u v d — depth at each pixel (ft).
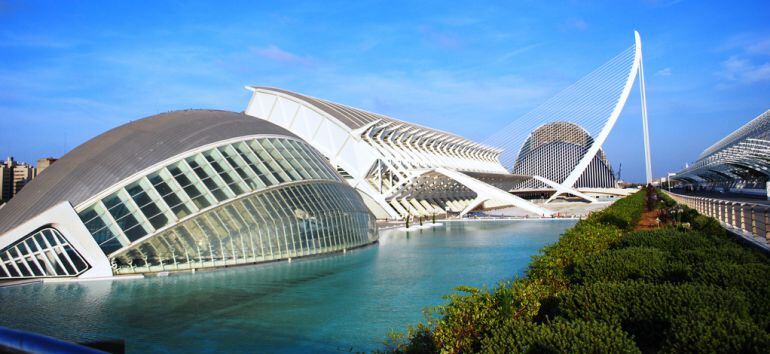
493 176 353.31
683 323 22.71
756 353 20.10
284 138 112.16
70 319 51.11
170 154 89.20
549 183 340.39
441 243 127.13
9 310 55.11
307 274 76.84
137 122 102.99
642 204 157.69
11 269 74.18
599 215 97.81
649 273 37.06
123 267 75.82
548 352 20.71
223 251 82.64
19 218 79.97
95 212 78.48
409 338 32.27
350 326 47.83
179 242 79.56
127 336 45.14
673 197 193.06
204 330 46.78
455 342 27.81
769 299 28.17
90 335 45.50
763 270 32.50
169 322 49.57
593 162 485.97
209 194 85.46
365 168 247.09
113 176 83.30
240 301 58.39
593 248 53.42
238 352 40.65
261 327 47.65
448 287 66.54
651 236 54.24
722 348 20.85
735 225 75.00
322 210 101.60
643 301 27.37
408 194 263.70
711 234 65.21
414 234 159.84
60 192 82.07
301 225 94.84
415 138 310.04
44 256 74.64
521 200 237.86
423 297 60.54
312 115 263.49
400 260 92.43
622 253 41.19
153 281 71.51
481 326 29.48
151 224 78.74
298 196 98.53
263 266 84.38
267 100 280.72
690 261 40.19
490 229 176.04
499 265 86.53
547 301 37.22
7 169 354.33
